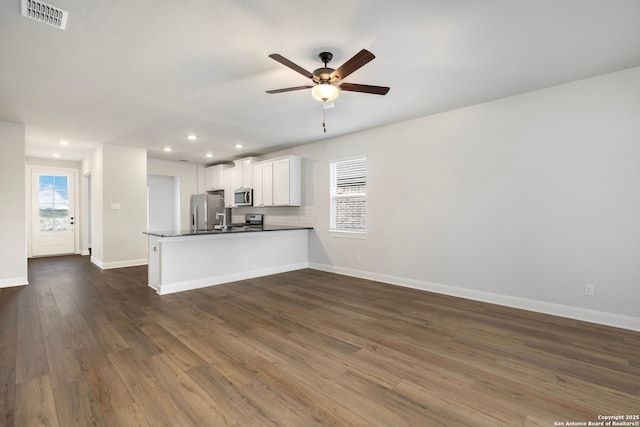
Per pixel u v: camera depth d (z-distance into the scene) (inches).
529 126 136.9
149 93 133.4
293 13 81.6
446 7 79.3
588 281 124.1
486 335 111.3
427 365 90.0
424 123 171.0
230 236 195.0
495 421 66.3
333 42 95.8
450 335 111.5
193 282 177.3
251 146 243.4
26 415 67.1
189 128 189.0
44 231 289.7
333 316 131.3
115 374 84.2
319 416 67.9
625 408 70.7
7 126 173.3
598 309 122.1
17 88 126.6
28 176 281.3
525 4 78.1
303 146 240.2
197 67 110.8
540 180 134.5
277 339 107.8
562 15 82.6
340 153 213.6
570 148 127.1
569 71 116.7
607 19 84.2
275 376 83.9
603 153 120.1
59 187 296.7
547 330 115.6
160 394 75.4
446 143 162.9
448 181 162.6
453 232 161.2
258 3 77.4
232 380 81.8
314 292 169.5
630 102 114.9
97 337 108.4
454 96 141.3
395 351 98.8
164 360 92.2
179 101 143.1
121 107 150.3
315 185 232.4
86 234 305.6
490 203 148.6
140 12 80.4
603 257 120.9
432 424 65.4
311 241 237.3
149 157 290.5
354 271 207.8
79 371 85.6
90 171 263.9
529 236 137.9
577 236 126.2
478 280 153.3
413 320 126.6
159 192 330.3
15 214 177.6
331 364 90.5
